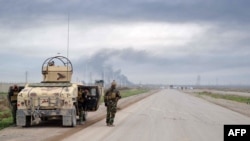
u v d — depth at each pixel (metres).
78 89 25.81
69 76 25.78
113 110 24.30
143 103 54.75
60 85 23.86
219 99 75.12
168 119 29.05
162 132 20.97
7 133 20.36
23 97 22.94
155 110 39.53
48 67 25.78
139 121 27.39
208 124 25.47
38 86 23.89
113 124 25.25
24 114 22.95
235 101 67.56
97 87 26.48
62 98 22.92
